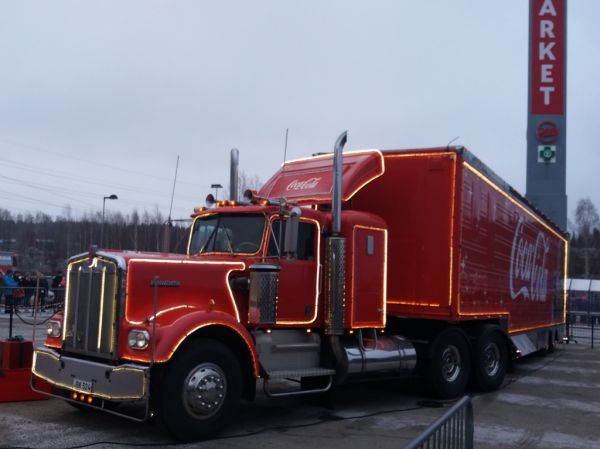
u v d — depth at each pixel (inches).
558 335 708.7
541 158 1003.9
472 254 401.7
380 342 364.8
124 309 270.4
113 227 2049.7
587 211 2984.7
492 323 458.3
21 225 3019.2
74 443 260.2
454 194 379.2
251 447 266.4
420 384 414.9
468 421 186.7
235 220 333.4
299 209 308.8
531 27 1021.2
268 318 298.5
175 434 262.1
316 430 301.0
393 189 398.3
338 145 340.5
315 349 336.2
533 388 453.4
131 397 252.7
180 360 262.8
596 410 373.4
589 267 2780.5
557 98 1005.8
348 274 343.6
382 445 275.6
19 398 337.7
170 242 360.5
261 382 421.4
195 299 291.3
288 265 321.1
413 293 387.2
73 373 278.1
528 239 550.6
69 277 300.5
